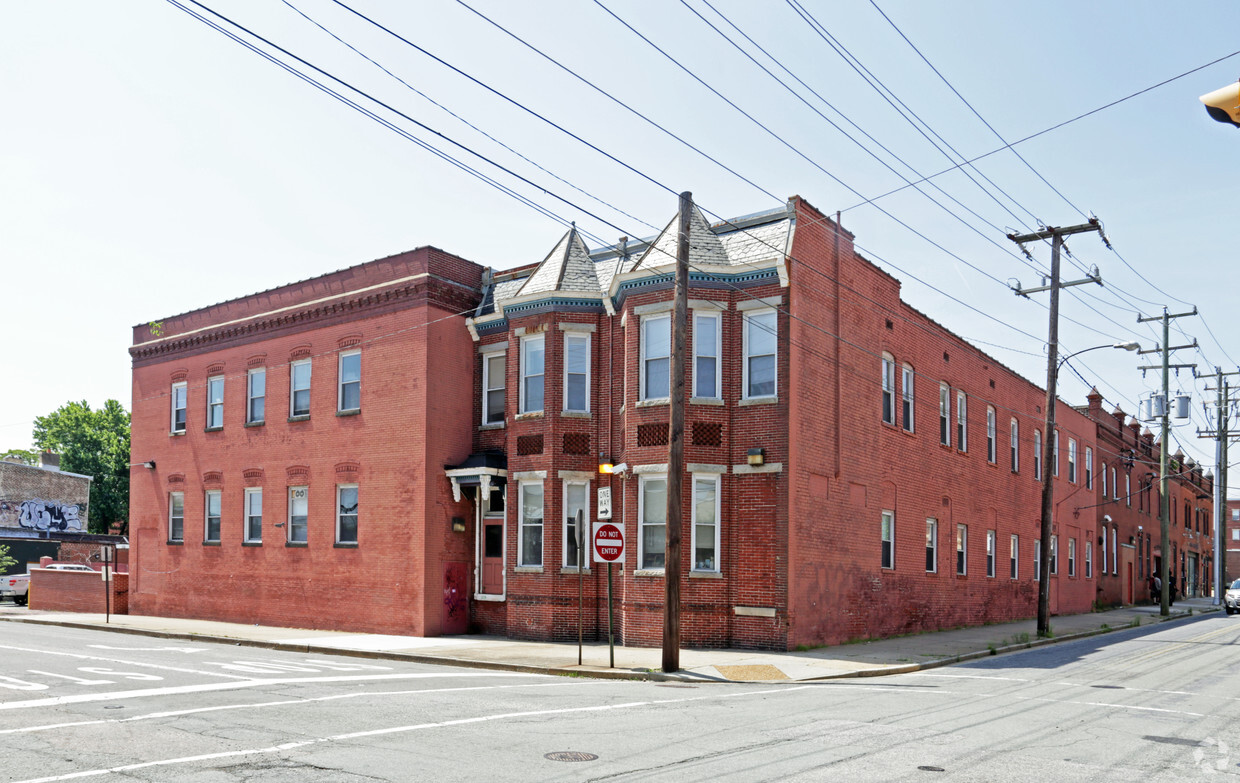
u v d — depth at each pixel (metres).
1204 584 71.62
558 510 23.44
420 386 25.23
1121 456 49.06
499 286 26.59
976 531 32.16
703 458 21.52
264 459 29.00
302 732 10.20
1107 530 46.25
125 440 72.19
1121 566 48.12
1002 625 32.12
